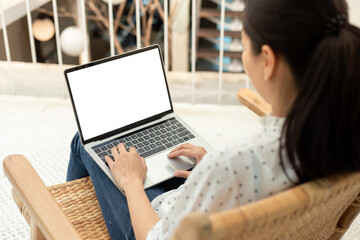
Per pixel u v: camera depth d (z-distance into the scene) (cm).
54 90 265
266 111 127
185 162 123
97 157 121
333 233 102
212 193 72
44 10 401
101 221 118
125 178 107
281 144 71
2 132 224
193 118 243
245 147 73
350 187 76
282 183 74
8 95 258
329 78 63
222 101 260
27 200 95
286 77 72
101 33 433
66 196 125
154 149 127
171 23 386
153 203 106
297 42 67
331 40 64
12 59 394
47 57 403
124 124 132
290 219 68
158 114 140
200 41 388
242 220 58
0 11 246
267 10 69
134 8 410
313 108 65
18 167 104
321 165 68
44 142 220
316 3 65
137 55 135
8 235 167
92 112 127
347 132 66
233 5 363
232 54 378
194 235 54
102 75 129
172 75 286
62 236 87
